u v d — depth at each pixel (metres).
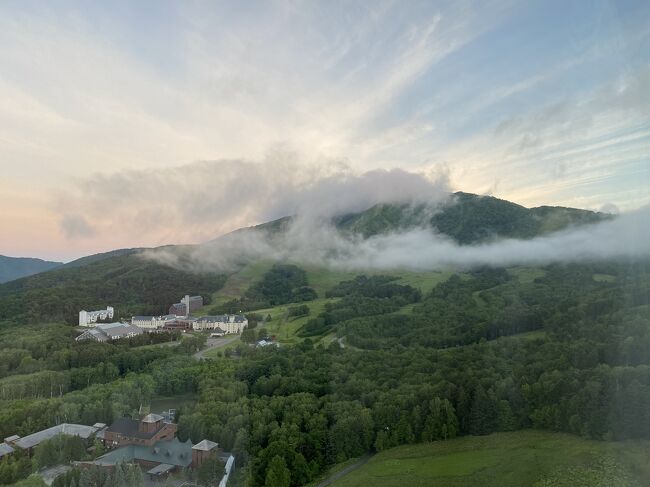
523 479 64.75
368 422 78.31
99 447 73.50
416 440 78.88
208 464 66.19
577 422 73.81
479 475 67.19
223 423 75.62
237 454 71.12
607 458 66.19
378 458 75.31
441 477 67.38
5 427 76.06
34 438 74.19
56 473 67.94
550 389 78.94
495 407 79.62
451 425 79.50
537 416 78.00
